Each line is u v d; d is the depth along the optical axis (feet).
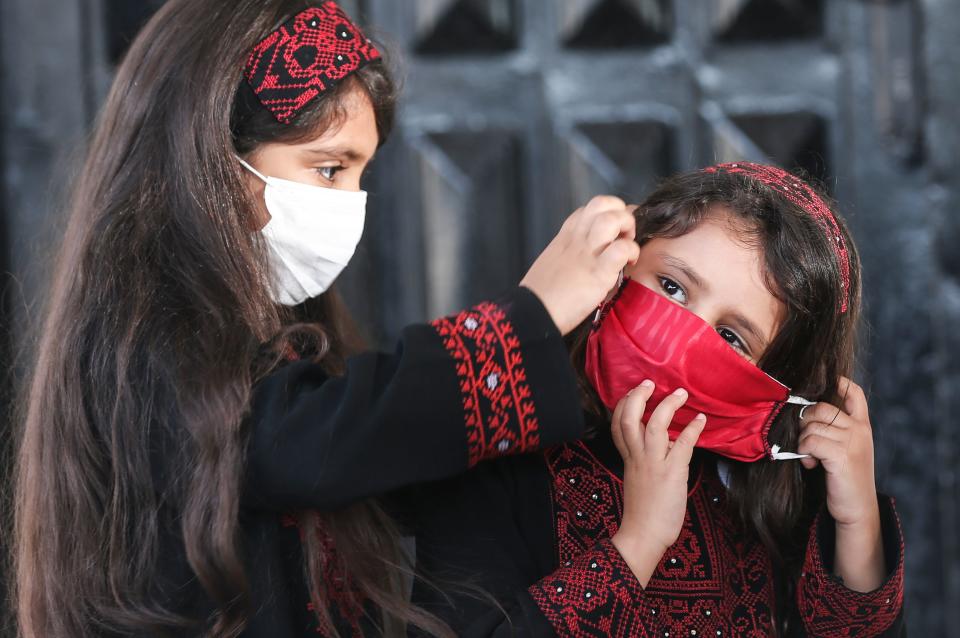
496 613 8.93
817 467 10.58
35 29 18.24
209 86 9.48
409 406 8.18
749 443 9.71
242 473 8.49
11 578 12.07
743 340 9.46
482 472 9.81
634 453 9.16
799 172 11.92
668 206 9.61
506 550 9.56
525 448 8.54
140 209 9.40
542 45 19.51
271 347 9.29
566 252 8.84
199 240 9.26
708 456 10.32
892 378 19.56
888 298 19.60
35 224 18.10
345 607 9.39
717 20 19.54
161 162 9.52
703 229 9.40
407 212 19.34
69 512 9.29
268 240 10.05
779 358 9.77
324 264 10.29
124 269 9.22
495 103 19.49
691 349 9.20
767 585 10.02
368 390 8.27
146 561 8.89
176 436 8.69
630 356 9.42
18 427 11.45
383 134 10.74
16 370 16.85
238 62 9.59
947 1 19.13
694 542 9.80
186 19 9.77
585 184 19.45
